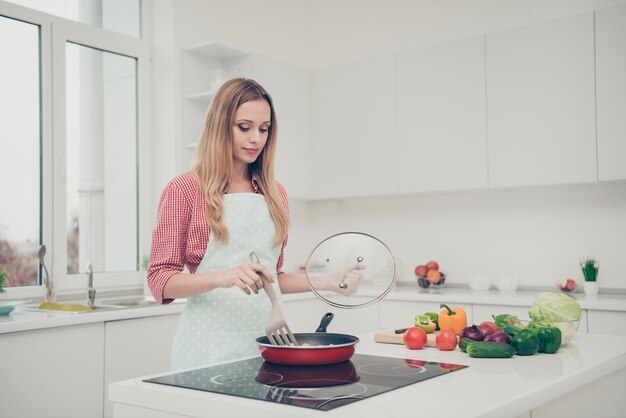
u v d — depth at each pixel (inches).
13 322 91.0
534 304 70.4
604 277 132.9
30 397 93.3
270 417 40.1
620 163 118.7
